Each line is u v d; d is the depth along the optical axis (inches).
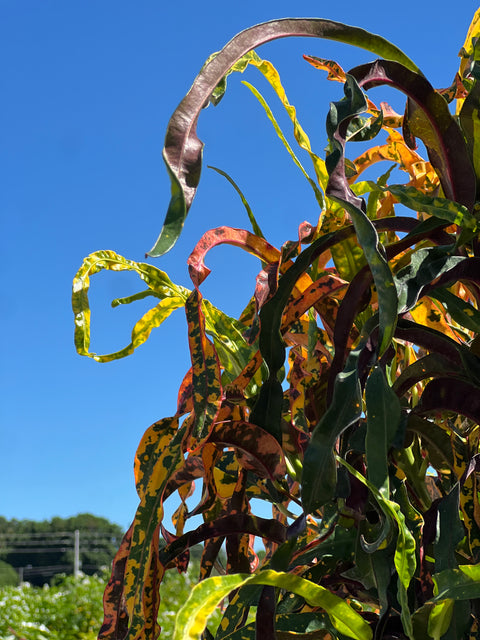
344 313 25.4
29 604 306.3
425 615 22.2
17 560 1334.9
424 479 27.8
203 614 19.0
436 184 33.3
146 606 24.8
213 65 21.5
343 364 25.0
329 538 26.6
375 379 22.7
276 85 32.7
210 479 26.8
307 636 24.1
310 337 28.8
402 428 24.7
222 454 29.2
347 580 26.2
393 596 24.6
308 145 33.1
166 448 26.5
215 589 19.4
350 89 24.2
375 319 24.6
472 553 24.9
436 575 21.4
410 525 25.5
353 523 26.1
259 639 22.2
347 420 22.5
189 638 18.6
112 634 26.4
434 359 26.2
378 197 33.1
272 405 25.2
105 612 26.6
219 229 27.8
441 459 27.3
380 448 22.1
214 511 29.4
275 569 22.5
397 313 22.7
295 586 21.3
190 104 20.7
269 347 25.6
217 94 21.7
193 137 20.4
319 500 22.4
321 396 28.3
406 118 29.3
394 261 29.9
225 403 26.5
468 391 24.8
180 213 18.7
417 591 24.4
